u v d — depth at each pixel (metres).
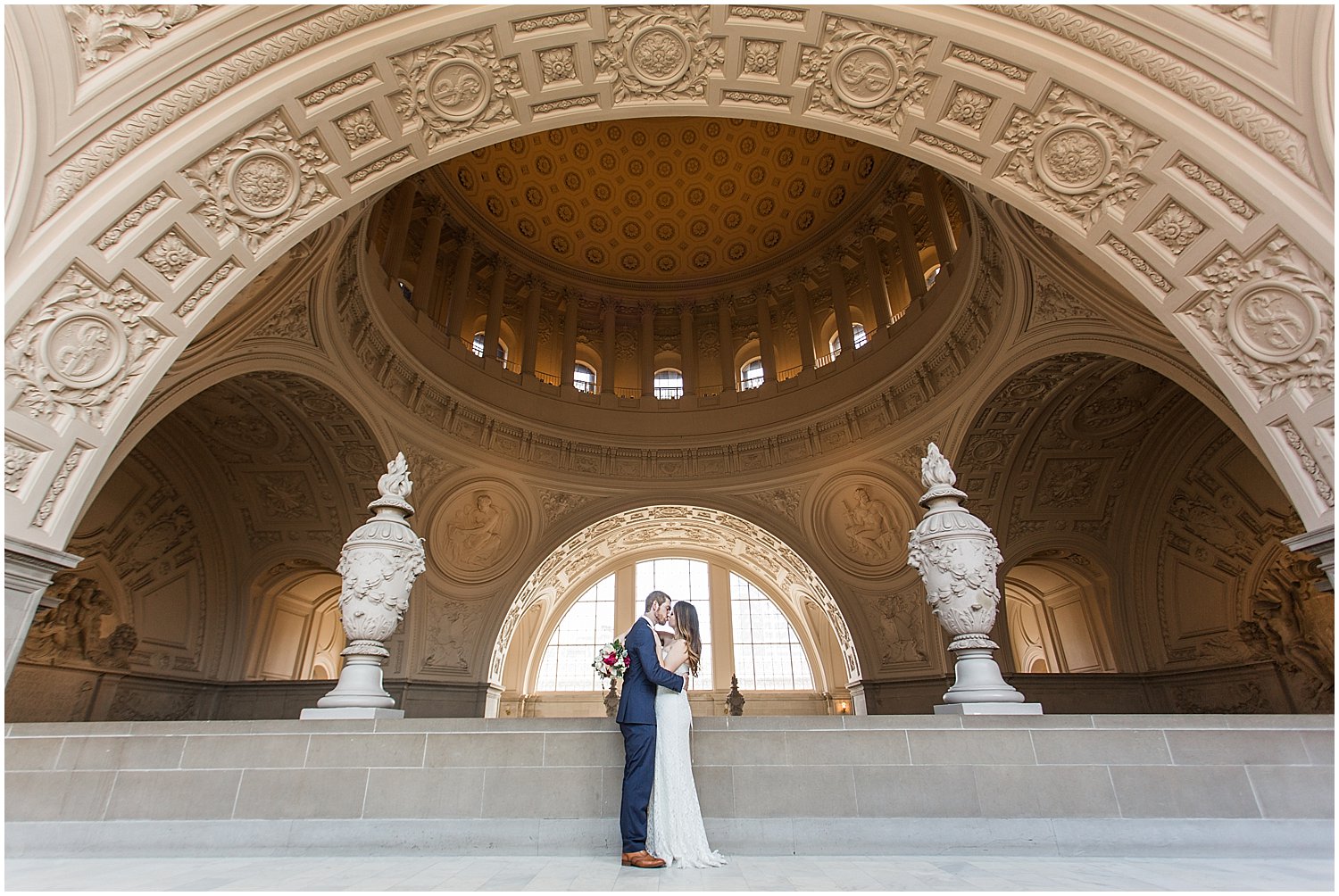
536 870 3.89
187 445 14.80
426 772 4.83
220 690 15.85
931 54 6.55
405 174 7.33
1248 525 13.62
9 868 3.98
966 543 6.07
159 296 6.14
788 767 4.86
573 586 24.83
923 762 4.84
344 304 13.59
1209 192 5.91
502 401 19.72
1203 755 4.75
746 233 23.89
